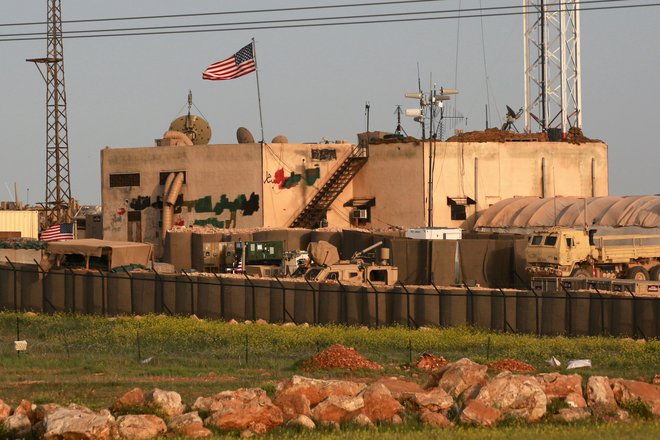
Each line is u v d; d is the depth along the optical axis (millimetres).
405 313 72625
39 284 84125
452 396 37156
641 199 109750
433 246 94312
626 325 66875
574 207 112688
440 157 121625
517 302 69875
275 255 103375
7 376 48812
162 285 80125
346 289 74250
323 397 35969
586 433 30828
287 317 75812
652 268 92438
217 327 68062
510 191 124062
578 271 89812
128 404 35875
